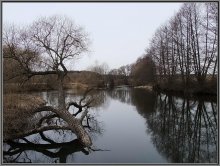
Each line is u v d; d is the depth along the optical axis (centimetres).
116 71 11744
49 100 3512
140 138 1858
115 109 3331
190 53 4425
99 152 1555
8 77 2112
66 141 1750
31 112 1956
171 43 5331
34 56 2131
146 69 6825
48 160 1481
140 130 2105
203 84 3972
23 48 2106
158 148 1622
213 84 3703
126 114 2898
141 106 3581
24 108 1952
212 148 1611
